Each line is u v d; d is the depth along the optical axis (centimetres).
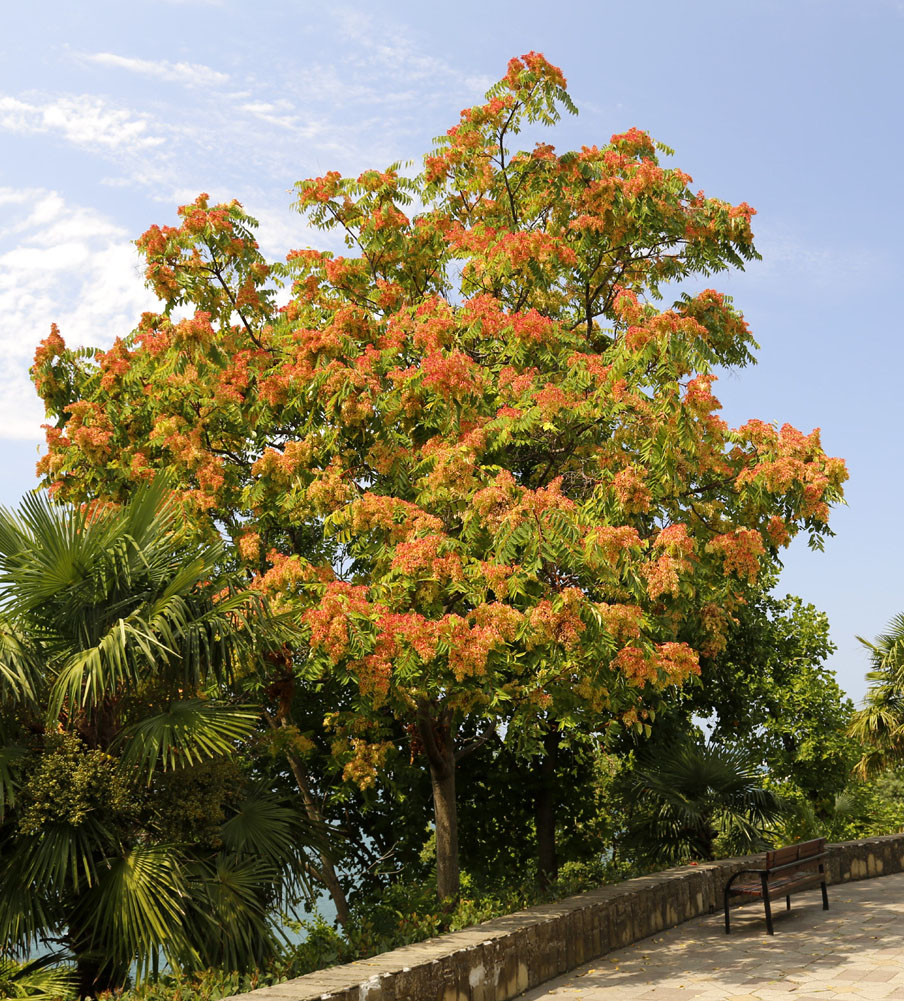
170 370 1152
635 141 1227
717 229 1195
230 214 1279
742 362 1234
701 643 1322
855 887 1317
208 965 762
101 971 747
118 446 1263
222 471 1159
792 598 2027
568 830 1786
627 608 909
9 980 712
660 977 835
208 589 898
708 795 1409
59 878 755
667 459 952
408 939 821
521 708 1059
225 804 892
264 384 1121
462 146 1273
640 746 1620
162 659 852
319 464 1112
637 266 1278
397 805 1630
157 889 749
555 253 1145
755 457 1082
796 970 828
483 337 1110
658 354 966
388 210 1273
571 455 1102
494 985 775
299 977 667
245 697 1111
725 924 1046
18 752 791
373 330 1188
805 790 1966
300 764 1428
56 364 1412
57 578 825
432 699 1055
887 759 1590
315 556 1302
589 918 932
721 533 1097
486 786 1684
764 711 1959
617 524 932
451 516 1008
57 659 841
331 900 1504
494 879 1689
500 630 880
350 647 878
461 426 1023
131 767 809
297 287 1305
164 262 1256
